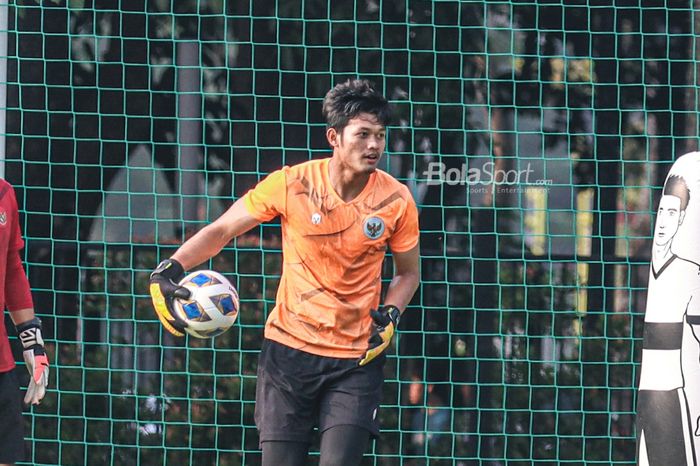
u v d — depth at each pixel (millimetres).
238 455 25484
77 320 25391
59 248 25438
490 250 26016
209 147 25828
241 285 25625
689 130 26328
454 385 25844
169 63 25797
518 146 26156
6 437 18625
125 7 25797
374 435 17969
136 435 25344
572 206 26172
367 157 17234
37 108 25562
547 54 26234
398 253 18344
